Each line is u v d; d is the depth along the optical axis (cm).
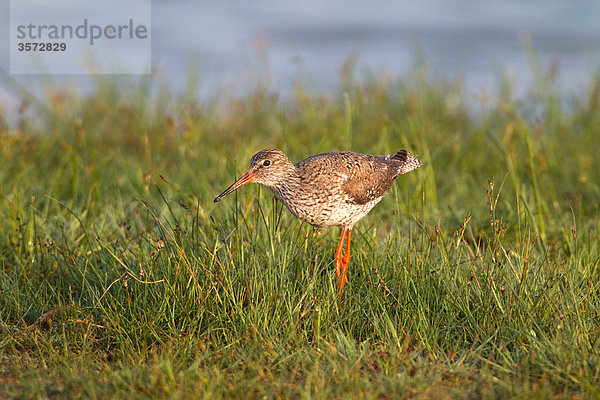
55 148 1689
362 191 1125
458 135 1783
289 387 804
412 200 1395
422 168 1465
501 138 1739
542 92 2048
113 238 1189
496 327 928
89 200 1293
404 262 1035
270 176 1112
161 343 902
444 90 2119
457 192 1498
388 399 790
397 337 909
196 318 942
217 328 914
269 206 1236
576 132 1881
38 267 1098
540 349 859
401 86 2044
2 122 1750
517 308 937
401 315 968
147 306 963
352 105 1823
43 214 1254
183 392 779
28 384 803
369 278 1045
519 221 1118
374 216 1365
